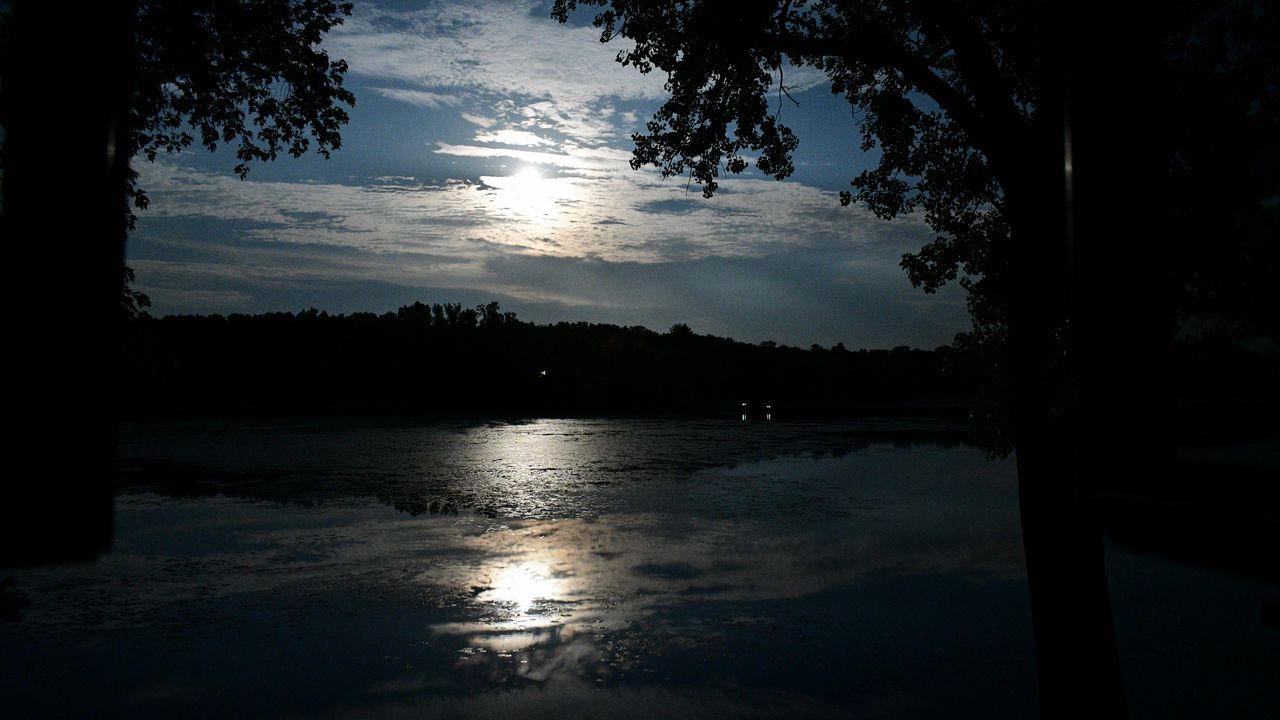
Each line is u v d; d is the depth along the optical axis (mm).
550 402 148750
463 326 158750
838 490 35938
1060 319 7539
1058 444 7418
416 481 39500
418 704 11195
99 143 1105
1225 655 12820
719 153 10852
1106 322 1765
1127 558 18453
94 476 1024
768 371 191875
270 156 15039
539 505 31766
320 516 28891
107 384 1061
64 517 1006
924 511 29781
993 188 9680
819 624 15234
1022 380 7691
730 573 19875
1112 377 1746
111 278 1085
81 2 1090
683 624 15242
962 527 26219
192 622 15281
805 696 11484
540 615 15961
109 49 1115
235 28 13680
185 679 12141
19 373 1017
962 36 8078
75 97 1096
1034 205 7484
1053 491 7438
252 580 18828
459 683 12055
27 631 14570
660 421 105312
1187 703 11055
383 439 69625
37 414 1008
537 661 13094
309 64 14414
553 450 58531
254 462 48844
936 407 163875
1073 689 7285
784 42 9180
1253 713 10695
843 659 13125
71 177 1071
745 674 12406
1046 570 7453
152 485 37781
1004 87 8016
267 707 11148
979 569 20125
